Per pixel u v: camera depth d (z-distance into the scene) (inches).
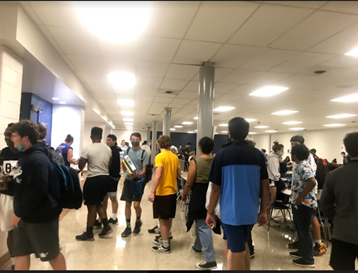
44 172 69.3
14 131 71.6
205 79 163.2
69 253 117.1
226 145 80.4
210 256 104.9
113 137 151.9
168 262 111.3
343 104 289.4
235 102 295.4
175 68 172.6
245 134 79.5
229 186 74.9
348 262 68.3
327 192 74.5
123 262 110.2
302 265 111.5
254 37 122.0
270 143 828.6
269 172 153.1
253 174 75.7
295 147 116.1
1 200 81.7
